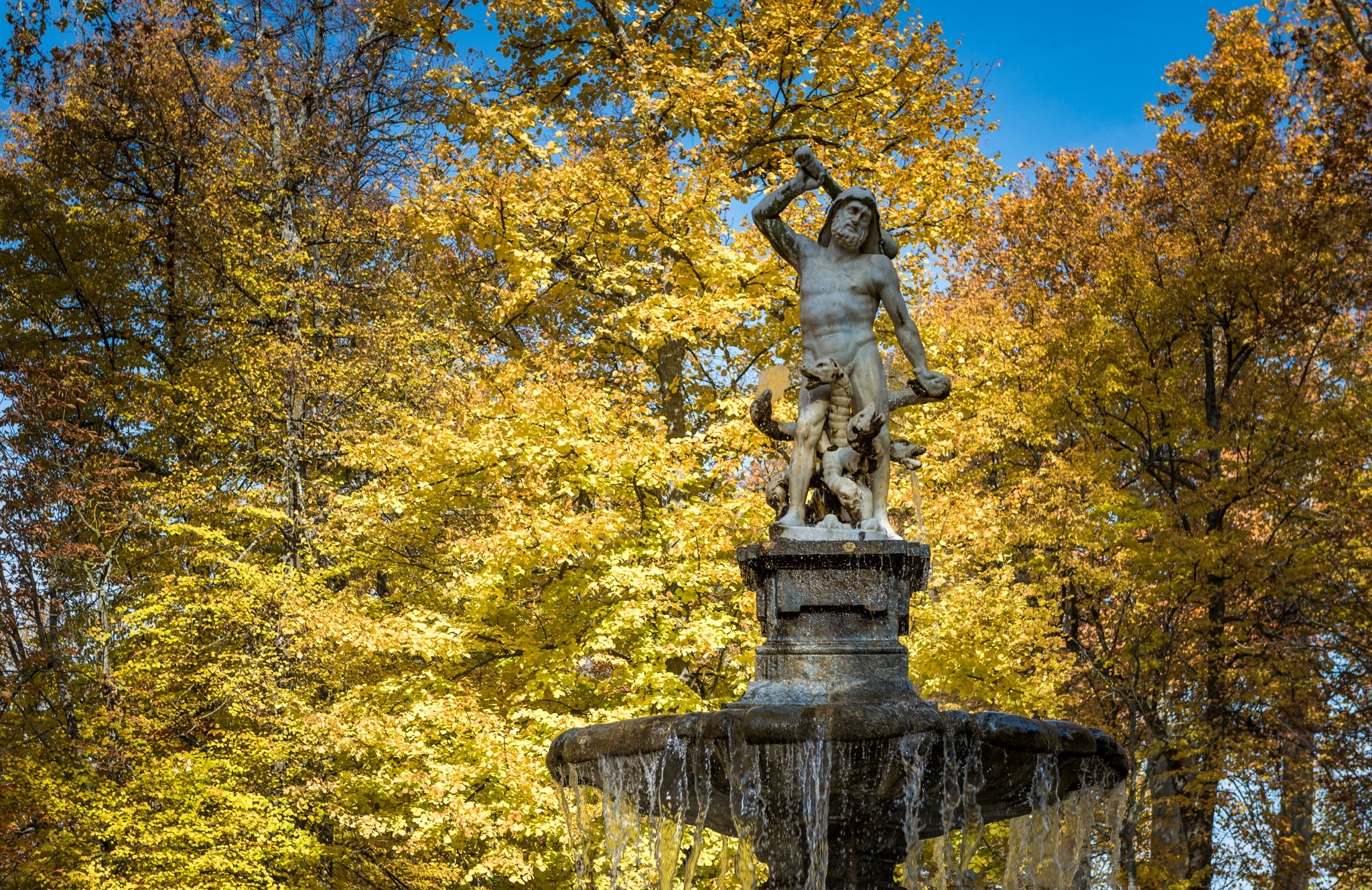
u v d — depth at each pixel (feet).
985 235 86.63
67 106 66.03
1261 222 66.03
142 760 44.42
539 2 60.39
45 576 49.34
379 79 74.33
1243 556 55.67
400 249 70.59
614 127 58.65
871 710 20.30
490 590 44.32
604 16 61.11
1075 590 61.72
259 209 67.87
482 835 41.47
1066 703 58.03
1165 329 64.69
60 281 69.77
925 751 20.58
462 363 57.82
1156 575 57.26
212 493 55.47
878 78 58.80
